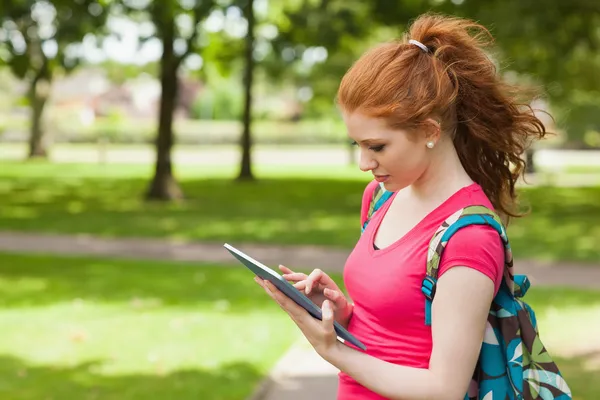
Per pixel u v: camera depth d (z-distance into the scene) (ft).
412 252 6.13
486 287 5.78
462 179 6.31
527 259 36.11
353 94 5.98
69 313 24.40
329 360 6.02
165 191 65.16
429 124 5.96
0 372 18.10
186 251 38.60
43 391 16.70
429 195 6.29
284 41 73.56
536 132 6.65
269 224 49.14
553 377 6.12
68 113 265.13
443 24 6.38
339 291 6.84
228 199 66.49
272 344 20.65
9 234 44.42
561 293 28.07
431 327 6.01
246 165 89.35
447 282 5.82
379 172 6.12
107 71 143.13
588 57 64.69
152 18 61.00
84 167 114.32
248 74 88.79
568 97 72.33
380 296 6.21
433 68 6.02
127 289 28.43
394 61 5.98
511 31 48.52
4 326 22.67
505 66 6.93
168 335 21.63
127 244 40.93
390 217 6.54
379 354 6.24
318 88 123.75
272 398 16.31
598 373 17.93
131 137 195.72
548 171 98.53
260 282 6.20
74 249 39.14
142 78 143.64
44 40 56.13
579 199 65.98
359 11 65.92
